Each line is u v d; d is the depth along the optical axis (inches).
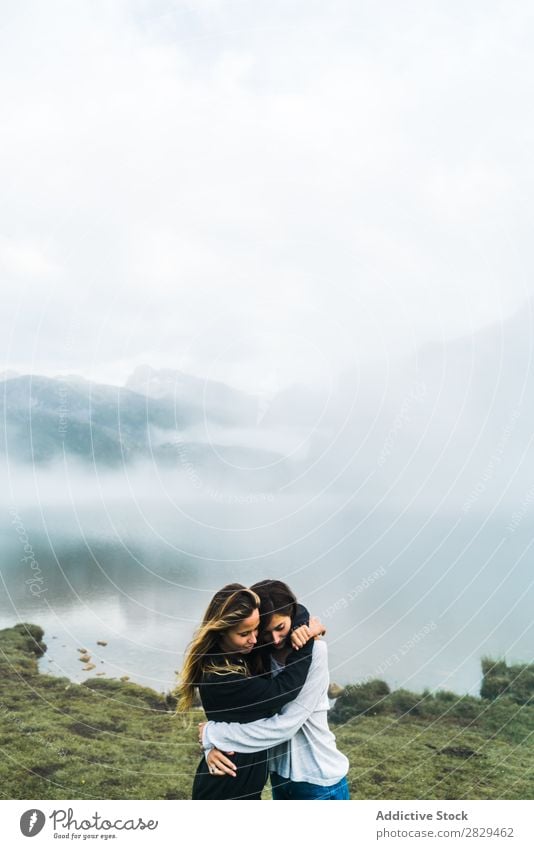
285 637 111.5
